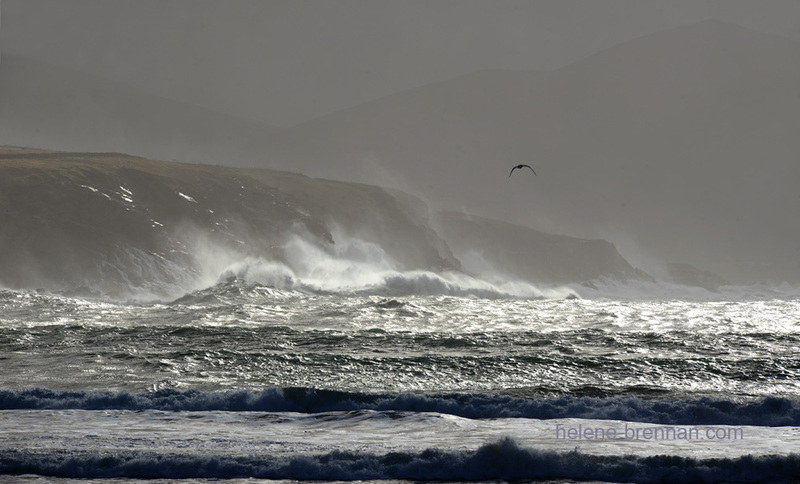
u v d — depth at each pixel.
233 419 57.88
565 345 99.19
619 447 48.16
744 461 42.50
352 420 57.28
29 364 83.62
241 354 86.44
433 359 84.44
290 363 83.00
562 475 41.84
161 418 58.03
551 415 60.06
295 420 57.47
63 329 107.50
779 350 95.00
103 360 85.62
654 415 59.19
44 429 53.31
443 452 43.81
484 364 82.38
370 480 41.25
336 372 79.31
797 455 42.72
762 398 63.44
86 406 62.94
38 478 41.06
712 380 76.38
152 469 42.34
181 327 110.31
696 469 41.84
